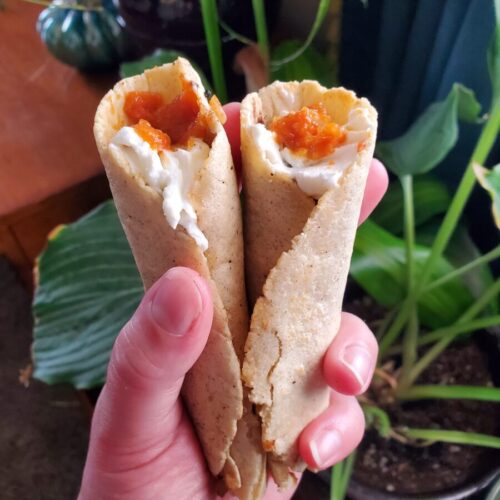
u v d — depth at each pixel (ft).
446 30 1.01
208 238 0.57
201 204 0.55
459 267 1.13
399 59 1.13
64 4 1.39
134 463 0.78
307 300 0.61
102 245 1.09
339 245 0.59
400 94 1.16
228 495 0.89
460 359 1.19
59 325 1.07
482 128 1.06
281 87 0.63
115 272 1.08
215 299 0.58
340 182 0.55
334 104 0.62
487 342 1.18
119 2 1.30
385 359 1.21
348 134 0.58
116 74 1.54
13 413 1.58
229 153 0.57
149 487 0.81
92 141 1.38
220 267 0.60
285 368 0.65
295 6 1.33
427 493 1.00
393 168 0.92
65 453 1.52
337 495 0.95
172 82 0.60
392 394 1.13
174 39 1.28
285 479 0.78
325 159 0.58
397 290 1.09
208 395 0.67
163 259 0.58
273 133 0.60
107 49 1.47
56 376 1.03
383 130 1.25
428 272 1.00
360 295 1.27
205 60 1.30
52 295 1.08
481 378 1.16
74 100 1.48
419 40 1.06
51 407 1.59
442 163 1.19
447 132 0.85
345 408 0.86
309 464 0.78
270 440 0.69
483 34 0.95
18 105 1.46
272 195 0.59
